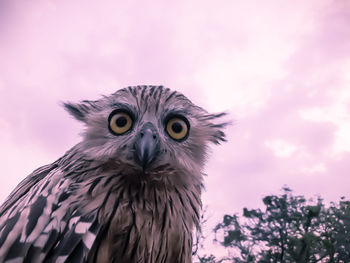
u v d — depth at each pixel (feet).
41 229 0.59
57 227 0.59
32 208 0.62
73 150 0.75
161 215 0.67
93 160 0.70
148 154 0.69
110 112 0.78
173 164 0.74
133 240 0.62
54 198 0.63
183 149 0.79
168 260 0.68
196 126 0.85
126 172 0.68
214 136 0.92
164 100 0.82
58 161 0.80
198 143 0.84
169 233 0.68
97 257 0.60
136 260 0.62
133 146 0.71
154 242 0.65
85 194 0.63
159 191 0.69
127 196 0.65
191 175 0.77
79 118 0.85
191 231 0.74
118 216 0.62
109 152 0.69
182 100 0.86
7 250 0.58
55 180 0.66
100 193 0.64
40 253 0.58
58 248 0.58
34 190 0.67
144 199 0.66
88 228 0.59
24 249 0.58
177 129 0.80
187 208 0.74
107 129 0.75
